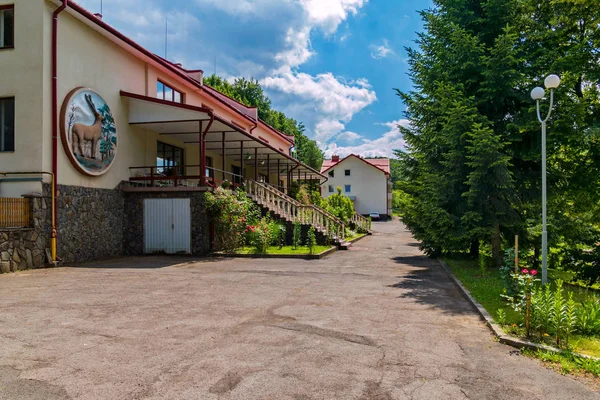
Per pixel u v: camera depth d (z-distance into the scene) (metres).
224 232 14.59
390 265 12.36
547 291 5.47
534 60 12.57
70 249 12.36
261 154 23.81
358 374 3.95
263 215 17.31
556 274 12.49
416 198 14.34
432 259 14.06
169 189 14.66
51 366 4.03
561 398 3.55
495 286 8.47
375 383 3.75
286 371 3.98
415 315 6.33
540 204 12.37
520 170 12.73
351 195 56.50
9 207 10.59
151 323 5.62
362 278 9.80
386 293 8.02
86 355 4.35
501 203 11.56
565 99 11.19
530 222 12.05
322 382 3.74
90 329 5.30
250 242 15.23
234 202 14.91
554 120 11.28
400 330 5.50
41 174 11.46
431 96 13.70
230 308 6.56
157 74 17.41
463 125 11.41
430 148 13.53
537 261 13.67
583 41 12.22
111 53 14.50
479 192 11.30
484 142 10.45
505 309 6.55
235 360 4.25
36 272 10.37
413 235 14.38
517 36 11.62
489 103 12.68
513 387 3.76
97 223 13.60
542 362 4.43
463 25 13.35
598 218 13.29
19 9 11.68
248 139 18.64
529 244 12.85
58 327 5.38
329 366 4.14
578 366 4.27
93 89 13.52
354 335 5.21
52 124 11.78
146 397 3.38
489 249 14.78
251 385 3.65
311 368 4.07
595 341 5.07
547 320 5.16
